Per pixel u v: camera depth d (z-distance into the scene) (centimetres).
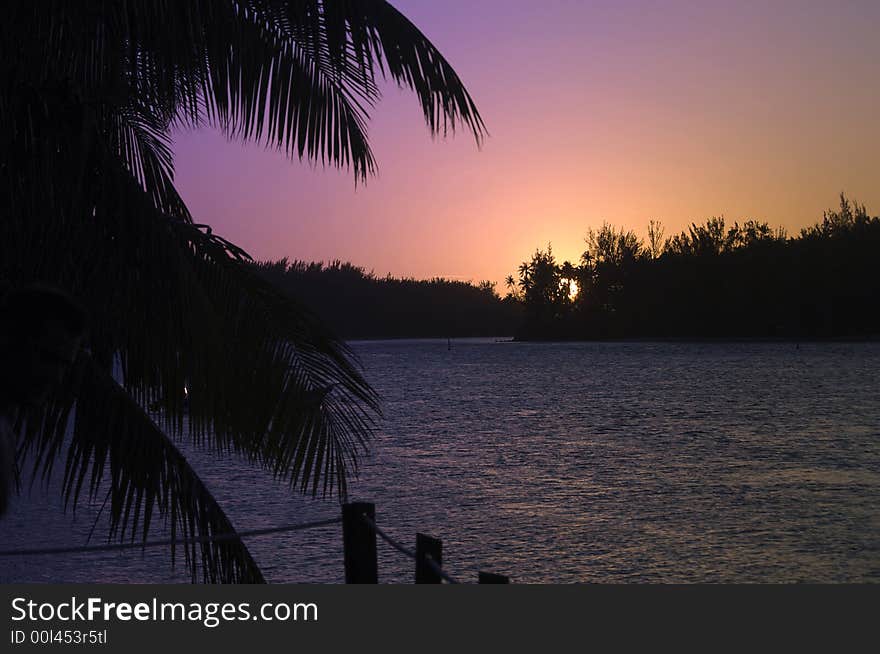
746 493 2072
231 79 614
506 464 2662
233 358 574
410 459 2791
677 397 5525
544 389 6500
